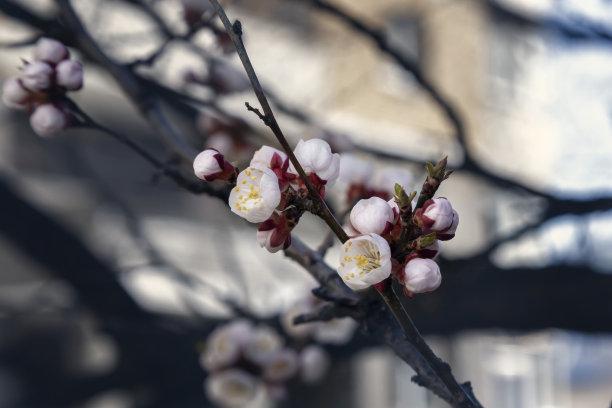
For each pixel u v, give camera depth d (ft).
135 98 8.80
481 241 32.53
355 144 14.32
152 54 8.86
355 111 38.45
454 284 13.71
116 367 17.37
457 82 43.04
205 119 11.46
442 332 15.38
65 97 6.93
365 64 32.22
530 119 41.65
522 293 15.02
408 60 13.09
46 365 27.02
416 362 5.70
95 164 31.73
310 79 30.81
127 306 16.97
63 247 17.10
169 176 6.73
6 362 26.81
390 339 5.82
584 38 16.98
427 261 4.62
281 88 28.02
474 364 38.47
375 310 5.85
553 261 15.30
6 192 16.66
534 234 14.08
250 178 4.81
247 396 11.36
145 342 16.58
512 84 41.55
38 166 30.55
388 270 4.36
